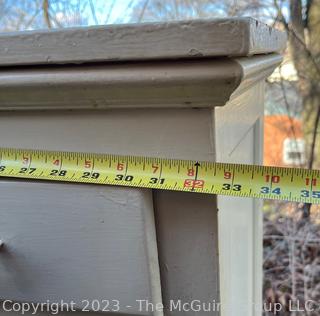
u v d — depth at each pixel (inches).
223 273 19.7
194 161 16.2
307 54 65.2
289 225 68.9
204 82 14.2
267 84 68.8
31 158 17.5
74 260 17.5
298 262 67.1
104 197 16.7
